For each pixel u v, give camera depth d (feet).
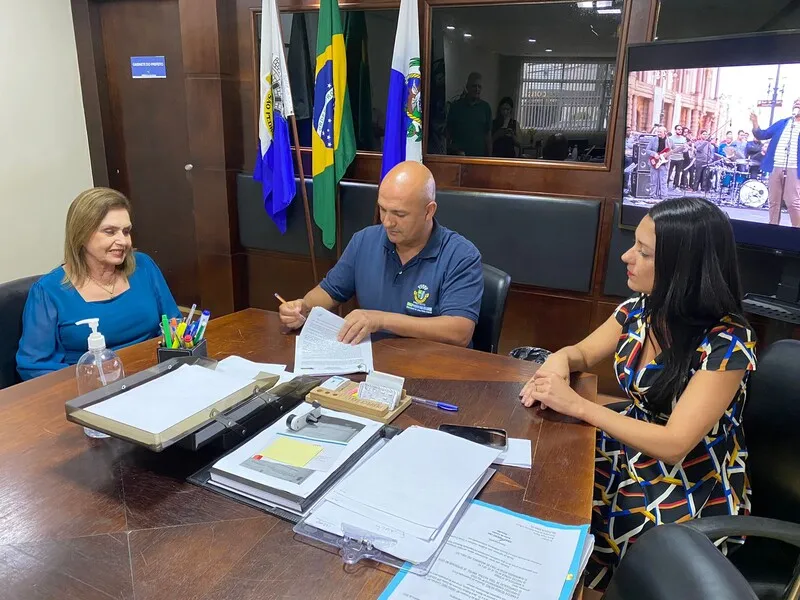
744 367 3.66
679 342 3.91
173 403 3.27
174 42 11.44
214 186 11.42
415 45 9.13
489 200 9.46
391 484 2.94
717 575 2.14
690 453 3.94
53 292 5.41
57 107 11.53
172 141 12.11
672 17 7.90
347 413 3.71
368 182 10.50
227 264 11.85
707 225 3.71
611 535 4.03
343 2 9.74
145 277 6.07
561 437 3.63
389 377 4.02
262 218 11.38
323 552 2.55
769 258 7.80
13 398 3.98
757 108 6.77
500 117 9.34
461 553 2.56
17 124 10.86
